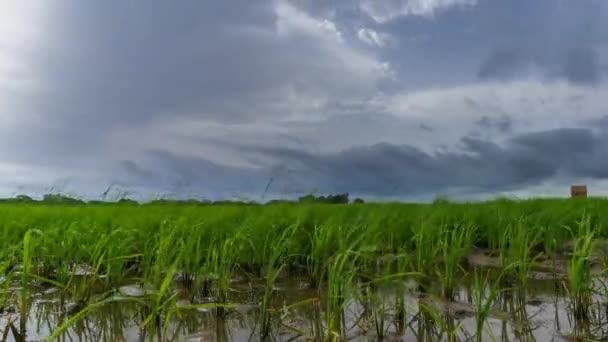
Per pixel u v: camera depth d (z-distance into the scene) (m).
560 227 7.46
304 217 7.92
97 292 5.44
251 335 3.77
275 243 6.60
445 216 8.27
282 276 6.34
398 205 10.84
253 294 5.28
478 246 8.30
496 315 4.12
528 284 5.48
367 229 6.64
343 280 4.01
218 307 4.36
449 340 3.52
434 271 5.92
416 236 6.27
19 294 5.38
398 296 4.11
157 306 3.26
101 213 9.45
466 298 4.80
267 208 9.05
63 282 5.79
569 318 4.08
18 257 6.54
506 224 7.64
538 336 3.61
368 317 4.16
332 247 6.88
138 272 6.64
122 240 6.45
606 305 4.48
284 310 4.49
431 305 4.46
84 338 3.84
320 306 4.66
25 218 8.45
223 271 4.89
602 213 8.56
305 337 3.65
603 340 3.51
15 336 3.84
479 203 10.97
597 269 5.81
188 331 3.91
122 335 3.86
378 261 6.54
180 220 7.08
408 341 3.54
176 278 5.98
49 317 4.50
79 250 5.90
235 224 7.46
